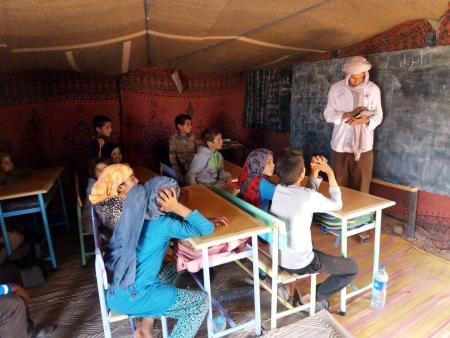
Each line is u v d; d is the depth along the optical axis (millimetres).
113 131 4301
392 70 3191
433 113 2941
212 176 3012
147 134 4535
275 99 4730
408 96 3100
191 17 2447
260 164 2258
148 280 1633
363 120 2988
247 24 2723
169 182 1645
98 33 2506
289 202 1935
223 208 2135
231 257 1881
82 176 4168
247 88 5191
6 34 2164
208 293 1799
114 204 1971
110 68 3799
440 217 3125
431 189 3047
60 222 3672
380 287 2246
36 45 2553
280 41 3334
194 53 3691
